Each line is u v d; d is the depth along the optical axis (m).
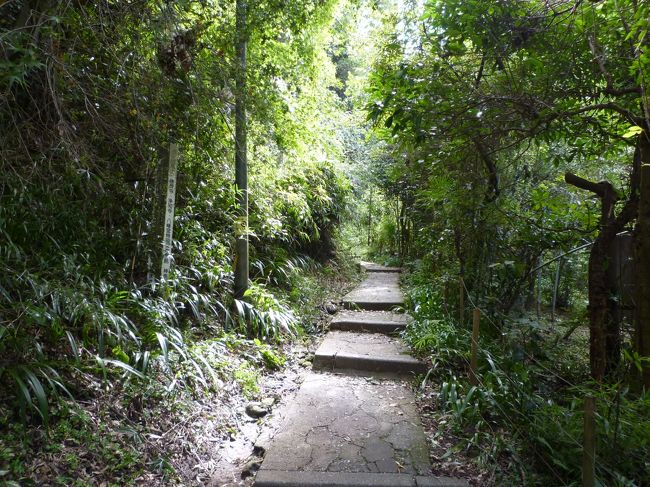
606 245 3.43
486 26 3.18
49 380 2.29
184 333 3.69
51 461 2.12
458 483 2.51
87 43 3.28
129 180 3.84
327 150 6.95
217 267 4.54
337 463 2.70
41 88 3.16
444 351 4.12
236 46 3.99
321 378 4.11
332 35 5.75
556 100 3.35
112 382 2.77
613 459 2.24
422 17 3.49
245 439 3.04
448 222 4.93
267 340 4.64
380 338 5.11
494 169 4.36
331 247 9.02
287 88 5.12
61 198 3.18
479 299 4.57
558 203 4.02
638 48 2.59
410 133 3.61
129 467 2.32
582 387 2.95
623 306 3.58
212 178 4.70
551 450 2.43
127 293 3.30
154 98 3.51
